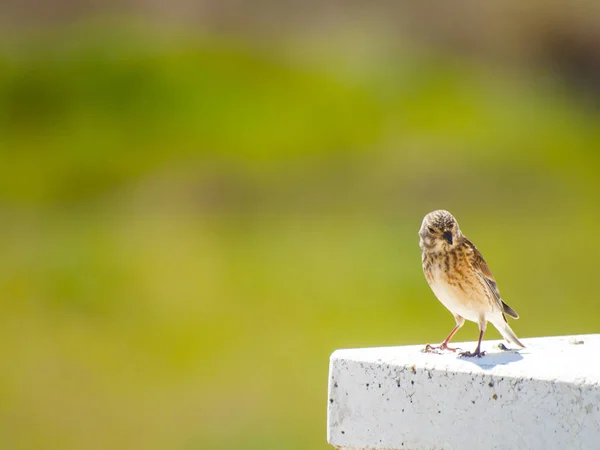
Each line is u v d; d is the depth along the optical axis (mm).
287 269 20797
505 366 4137
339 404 4352
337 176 27547
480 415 4094
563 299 19078
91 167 27641
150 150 29422
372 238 22547
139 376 15586
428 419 4184
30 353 16594
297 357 16438
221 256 21438
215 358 16438
